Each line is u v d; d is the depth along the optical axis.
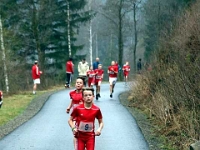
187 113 9.88
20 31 28.69
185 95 10.65
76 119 6.77
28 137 9.99
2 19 27.48
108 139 9.73
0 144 9.23
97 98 17.89
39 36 28.77
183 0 24.50
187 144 8.50
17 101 18.02
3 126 11.80
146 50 40.09
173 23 17.92
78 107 6.69
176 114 10.92
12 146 9.02
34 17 28.22
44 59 29.98
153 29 38.00
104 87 24.81
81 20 32.03
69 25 31.17
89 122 6.67
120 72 38.97
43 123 12.02
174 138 9.46
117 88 24.16
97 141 9.51
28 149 8.73
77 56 32.69
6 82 24.86
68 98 18.30
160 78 14.68
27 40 29.38
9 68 26.33
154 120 12.16
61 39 31.56
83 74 21.62
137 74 18.05
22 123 12.11
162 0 35.72
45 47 30.88
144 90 16.25
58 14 30.66
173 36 16.31
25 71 28.98
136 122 12.08
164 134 10.11
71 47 32.12
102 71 18.02
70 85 26.83
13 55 28.14
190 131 8.95
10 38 27.80
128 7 40.91
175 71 12.77
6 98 19.73
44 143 9.31
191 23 14.60
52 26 30.86
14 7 27.83
